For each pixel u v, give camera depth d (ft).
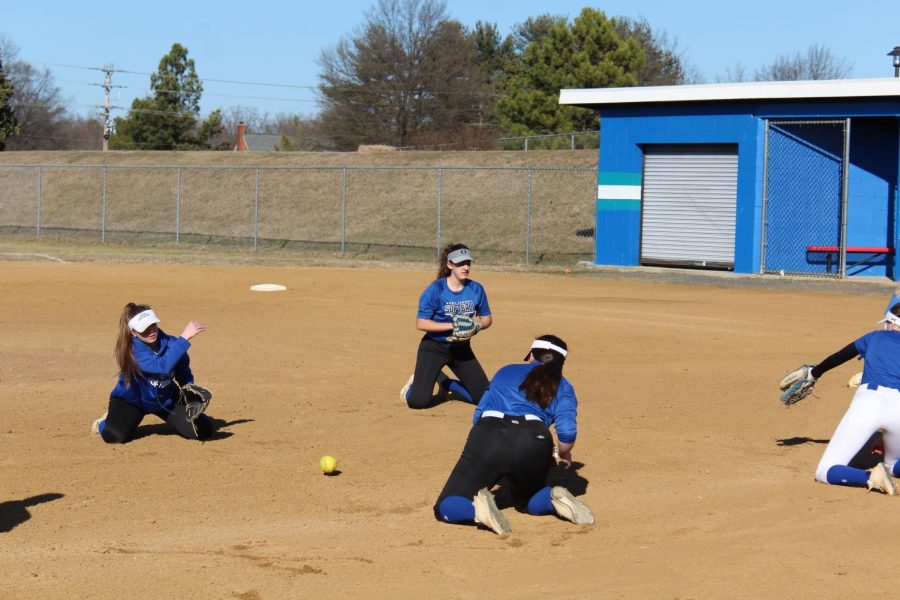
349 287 110.42
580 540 31.94
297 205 206.28
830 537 32.12
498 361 65.92
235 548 31.12
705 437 46.70
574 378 60.80
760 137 131.13
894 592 27.32
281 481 38.96
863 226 139.33
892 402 37.70
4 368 62.49
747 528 33.14
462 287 52.54
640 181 141.28
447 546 31.32
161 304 93.35
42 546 31.27
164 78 404.57
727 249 136.36
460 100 403.54
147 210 217.15
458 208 190.39
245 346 70.90
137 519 34.06
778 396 55.77
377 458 42.60
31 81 485.15
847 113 125.49
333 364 64.64
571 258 159.33
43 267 130.52
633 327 81.56
